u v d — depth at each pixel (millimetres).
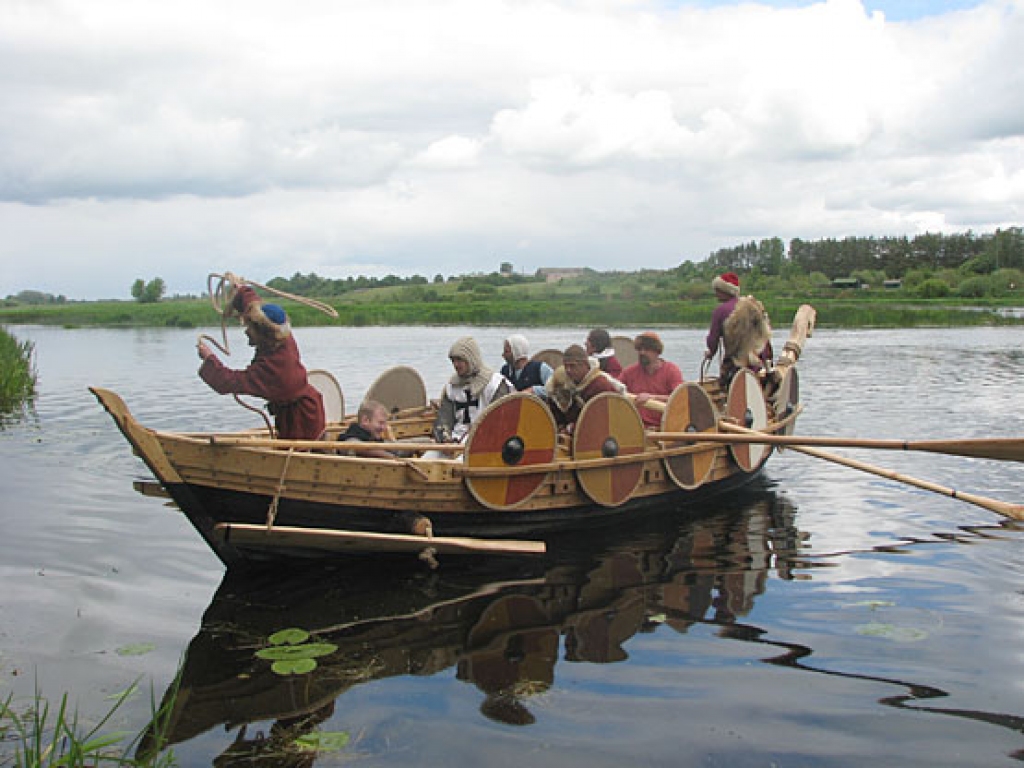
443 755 3625
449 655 4633
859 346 26406
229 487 5582
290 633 4926
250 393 5953
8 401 14797
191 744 3713
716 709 4020
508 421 6461
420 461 6172
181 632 4941
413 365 21125
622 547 6695
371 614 5250
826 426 11711
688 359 21672
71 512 7523
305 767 3533
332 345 29344
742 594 5566
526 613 5258
